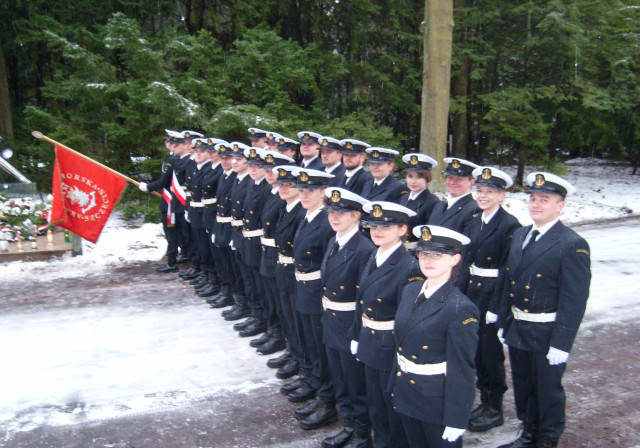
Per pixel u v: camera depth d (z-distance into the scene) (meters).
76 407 4.77
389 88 15.03
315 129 12.38
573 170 18.52
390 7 15.15
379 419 3.67
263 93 12.38
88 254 9.38
